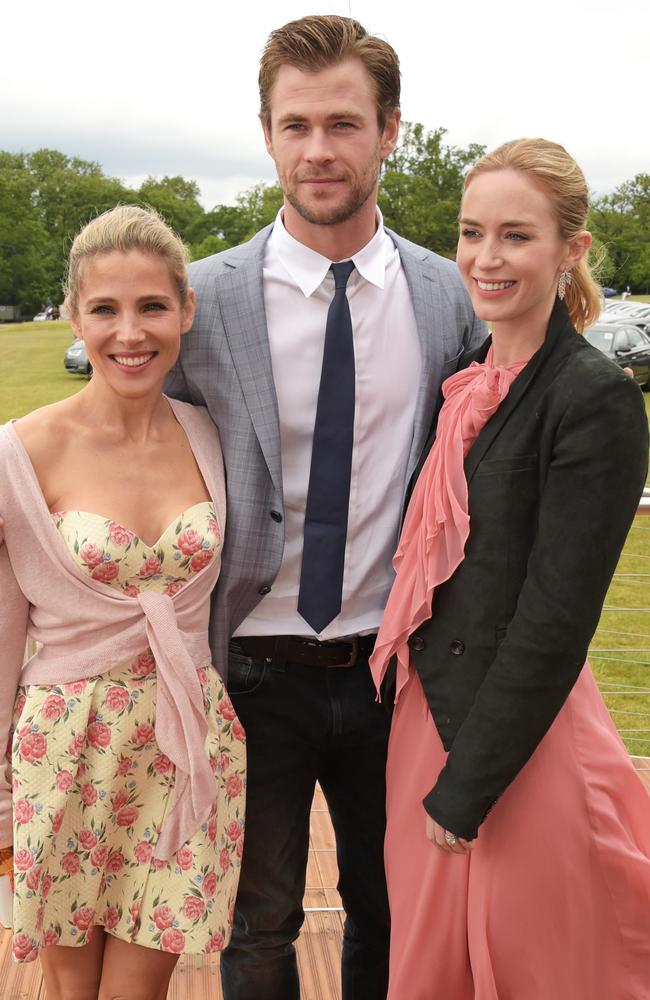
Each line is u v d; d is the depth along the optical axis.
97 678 1.76
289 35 1.85
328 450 1.99
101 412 1.83
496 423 1.69
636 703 5.66
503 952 1.73
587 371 1.59
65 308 1.82
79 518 1.75
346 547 2.02
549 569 1.57
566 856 1.70
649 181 62.56
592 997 1.73
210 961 2.51
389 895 1.94
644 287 59.91
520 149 1.65
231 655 2.06
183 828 1.79
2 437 1.75
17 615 1.80
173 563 1.81
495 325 1.75
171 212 81.69
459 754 1.64
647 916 1.74
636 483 1.56
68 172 85.19
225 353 1.98
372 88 1.88
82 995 1.88
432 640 1.79
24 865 1.74
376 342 2.01
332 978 2.48
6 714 1.81
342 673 2.06
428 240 51.50
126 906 1.82
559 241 1.66
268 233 2.09
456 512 1.69
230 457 1.97
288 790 2.08
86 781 1.77
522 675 1.59
